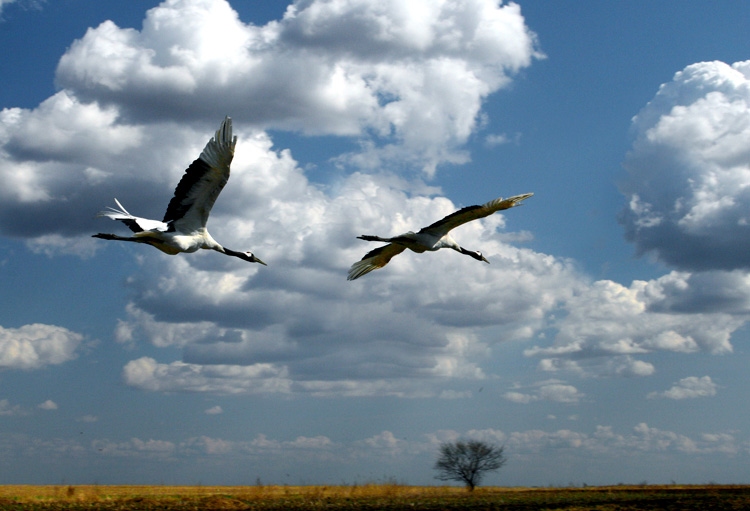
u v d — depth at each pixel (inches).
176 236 665.6
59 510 1007.6
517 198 732.7
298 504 1123.9
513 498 1280.8
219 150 641.0
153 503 1103.6
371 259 892.0
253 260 732.7
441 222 778.2
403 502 1178.0
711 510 995.3
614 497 1251.8
